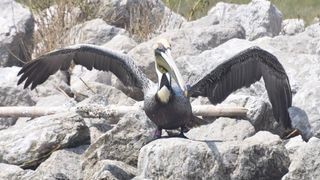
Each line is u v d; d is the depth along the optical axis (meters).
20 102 17.89
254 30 22.77
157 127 14.76
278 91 15.62
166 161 13.75
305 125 15.80
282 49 19.67
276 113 15.71
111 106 16.45
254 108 16.22
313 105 15.95
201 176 13.74
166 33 20.38
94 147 14.82
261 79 17.42
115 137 14.84
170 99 14.38
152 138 14.84
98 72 18.95
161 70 14.63
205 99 16.86
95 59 15.79
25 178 14.66
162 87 14.42
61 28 21.67
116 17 23.36
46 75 16.05
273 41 19.80
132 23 22.84
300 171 13.77
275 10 23.42
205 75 15.23
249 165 13.95
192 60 18.22
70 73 19.66
